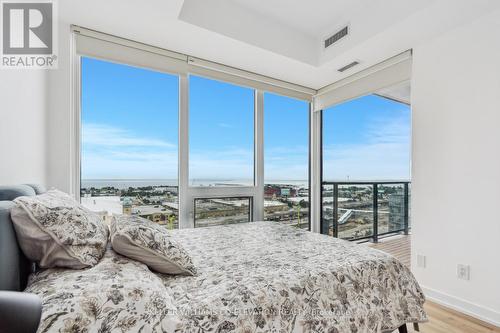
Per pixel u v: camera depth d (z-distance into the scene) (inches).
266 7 98.7
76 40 89.9
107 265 39.3
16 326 20.9
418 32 89.2
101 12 81.4
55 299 30.4
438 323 76.4
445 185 88.7
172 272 48.6
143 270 41.4
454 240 86.0
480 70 80.9
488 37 79.4
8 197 43.8
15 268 34.9
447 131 88.5
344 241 74.2
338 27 107.3
